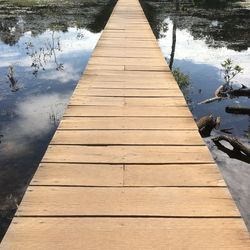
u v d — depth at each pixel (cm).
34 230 158
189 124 272
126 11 1004
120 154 226
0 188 341
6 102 551
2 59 780
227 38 980
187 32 1060
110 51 514
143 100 323
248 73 697
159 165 214
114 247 149
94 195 184
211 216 168
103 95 334
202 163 216
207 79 672
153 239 154
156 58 475
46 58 790
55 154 225
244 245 151
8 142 426
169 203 178
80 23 1176
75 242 152
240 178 367
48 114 506
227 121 503
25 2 1661
